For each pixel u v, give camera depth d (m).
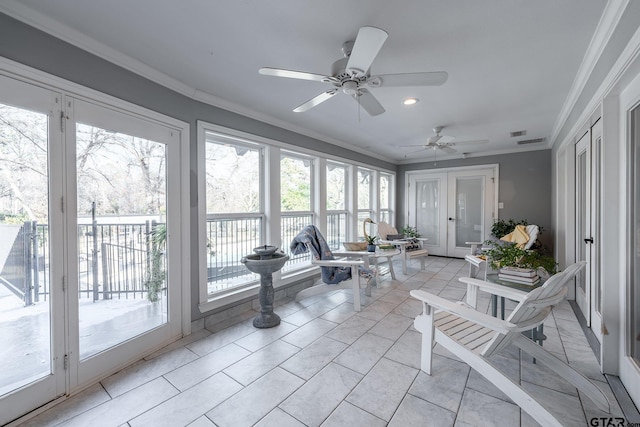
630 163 1.70
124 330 2.05
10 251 1.51
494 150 5.30
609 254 1.82
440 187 6.05
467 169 5.69
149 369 1.98
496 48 1.86
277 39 1.77
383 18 1.56
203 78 2.30
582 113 2.33
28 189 1.56
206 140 2.84
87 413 1.57
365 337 2.42
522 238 2.69
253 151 3.29
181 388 1.77
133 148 2.10
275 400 1.65
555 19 1.57
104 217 1.93
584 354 2.08
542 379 1.81
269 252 2.68
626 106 1.68
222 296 2.82
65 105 1.69
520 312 1.47
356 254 3.69
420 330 1.94
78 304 1.78
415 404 1.60
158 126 2.24
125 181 2.05
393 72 2.17
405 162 6.40
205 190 2.65
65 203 1.70
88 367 1.81
